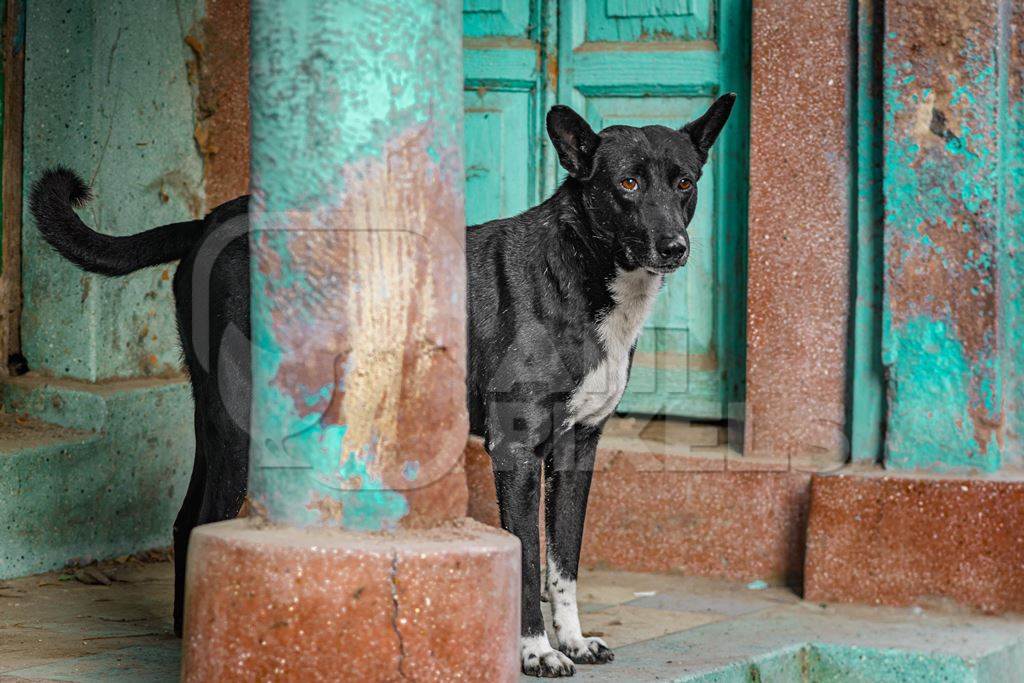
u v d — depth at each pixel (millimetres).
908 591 5125
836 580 5211
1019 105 5281
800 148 5531
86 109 5520
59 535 5230
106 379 5660
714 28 5770
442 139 3068
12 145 5617
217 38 5992
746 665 4266
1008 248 5324
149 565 5520
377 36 2951
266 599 2834
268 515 3066
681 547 5625
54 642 4098
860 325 5461
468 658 2912
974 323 5223
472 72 5938
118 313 5707
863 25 5379
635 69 5836
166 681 3615
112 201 5645
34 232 5648
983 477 5164
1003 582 5012
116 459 5473
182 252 4438
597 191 4184
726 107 4387
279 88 2982
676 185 4254
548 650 4043
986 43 5141
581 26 5922
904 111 5258
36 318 5691
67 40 5523
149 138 5801
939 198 5242
